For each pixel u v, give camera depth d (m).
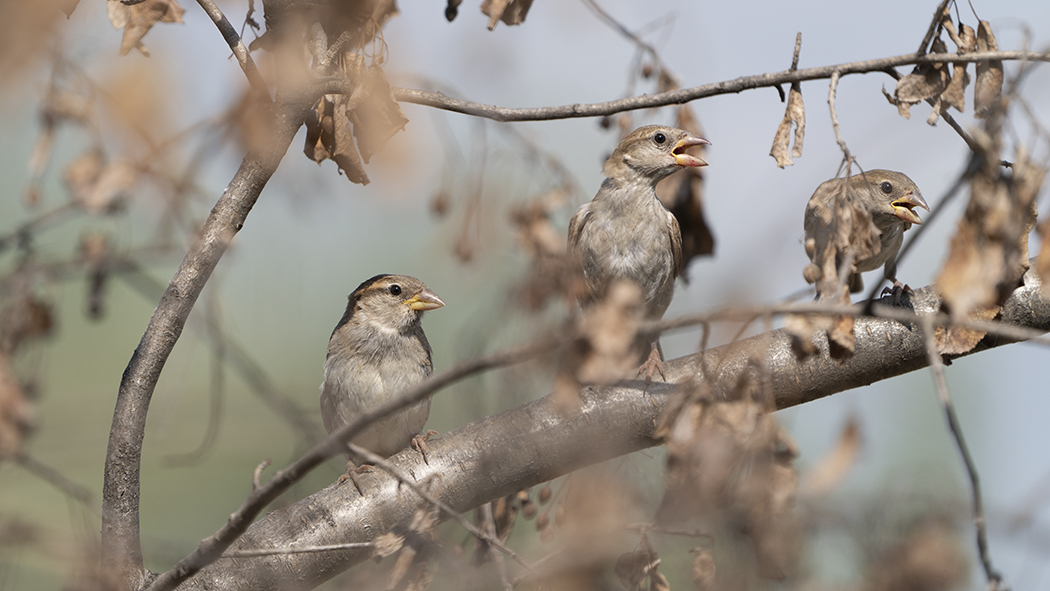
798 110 6.91
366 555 8.06
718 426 6.08
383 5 6.91
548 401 8.45
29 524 6.12
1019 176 5.40
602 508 7.41
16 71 4.39
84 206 6.75
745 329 5.87
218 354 8.52
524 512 9.18
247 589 7.65
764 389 6.16
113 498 6.90
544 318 8.55
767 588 6.56
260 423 11.76
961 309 5.43
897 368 8.54
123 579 6.60
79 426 9.95
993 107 5.79
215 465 14.61
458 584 7.59
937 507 6.63
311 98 6.77
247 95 5.49
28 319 6.98
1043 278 5.49
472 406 9.29
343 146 7.32
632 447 8.26
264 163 6.83
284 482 5.89
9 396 6.72
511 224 9.12
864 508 6.61
